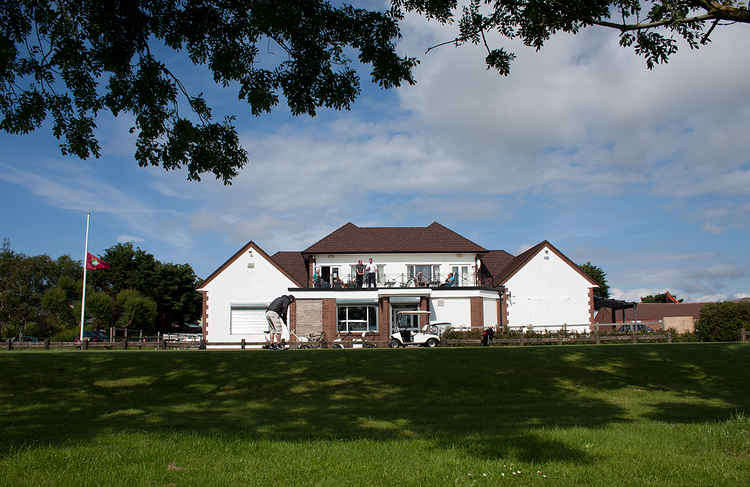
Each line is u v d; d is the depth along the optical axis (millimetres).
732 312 36812
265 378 16266
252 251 42938
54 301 62219
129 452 7691
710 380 16562
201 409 12914
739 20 10398
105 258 79875
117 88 14125
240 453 7785
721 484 6309
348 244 44594
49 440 8602
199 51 14234
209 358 18766
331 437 9211
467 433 9453
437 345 33781
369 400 14266
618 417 11508
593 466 6973
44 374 15945
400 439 8938
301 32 13281
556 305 43812
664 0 11133
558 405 13547
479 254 44344
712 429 8828
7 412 12203
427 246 44375
